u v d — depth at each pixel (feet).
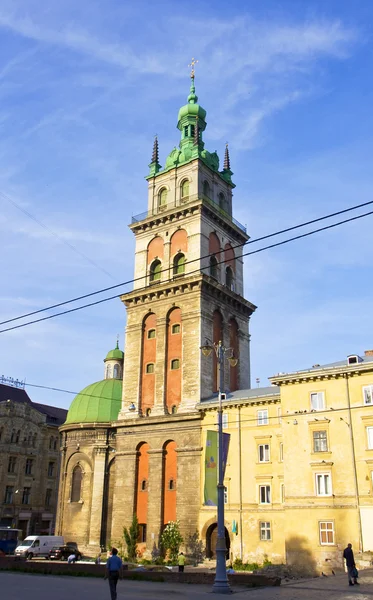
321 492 155.94
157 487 196.34
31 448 316.40
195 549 179.83
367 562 135.03
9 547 236.84
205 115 261.24
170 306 218.18
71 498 244.01
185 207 226.38
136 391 216.33
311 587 98.32
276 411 179.52
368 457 151.43
